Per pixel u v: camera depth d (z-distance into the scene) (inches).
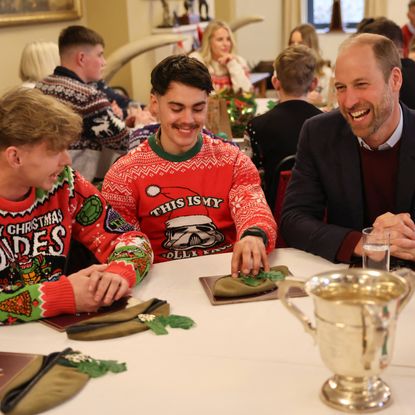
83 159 137.3
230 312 59.9
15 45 194.1
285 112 127.0
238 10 352.5
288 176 99.2
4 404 44.8
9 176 64.0
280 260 73.5
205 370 49.7
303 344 53.1
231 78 211.8
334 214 83.7
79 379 48.0
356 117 76.3
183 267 72.2
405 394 45.1
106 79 208.7
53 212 69.4
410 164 78.2
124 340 55.2
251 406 44.7
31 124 60.8
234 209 80.4
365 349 41.3
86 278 62.1
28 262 67.4
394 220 68.6
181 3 284.0
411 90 126.5
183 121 77.0
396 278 44.0
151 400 45.9
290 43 232.8
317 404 44.6
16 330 58.6
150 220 82.2
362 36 76.4
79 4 224.8
